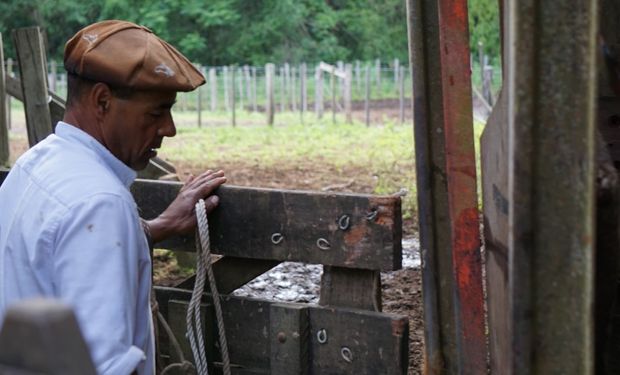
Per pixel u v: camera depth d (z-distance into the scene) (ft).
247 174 44.91
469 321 8.14
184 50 142.92
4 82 24.06
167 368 10.37
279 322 10.37
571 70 5.49
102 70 8.05
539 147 5.57
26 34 19.83
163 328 11.19
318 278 20.47
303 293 19.31
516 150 5.57
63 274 7.45
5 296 7.81
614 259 7.35
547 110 5.55
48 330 3.23
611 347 8.96
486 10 93.20
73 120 8.30
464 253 8.13
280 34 145.28
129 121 8.20
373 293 10.09
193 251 11.31
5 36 136.77
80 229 7.50
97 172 7.88
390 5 151.84
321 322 10.23
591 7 5.42
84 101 8.21
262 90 116.67
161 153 57.57
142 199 11.59
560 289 5.64
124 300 7.46
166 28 143.23
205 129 81.15
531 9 5.46
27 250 7.64
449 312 8.87
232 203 10.68
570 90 5.50
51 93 20.52
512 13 5.54
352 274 10.18
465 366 8.17
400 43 152.97
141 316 8.20
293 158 53.06
